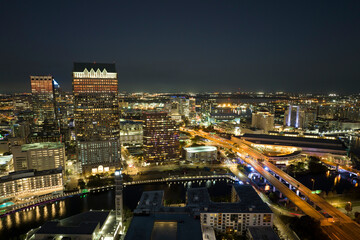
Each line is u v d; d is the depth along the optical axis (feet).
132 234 562.66
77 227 640.17
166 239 542.98
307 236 641.40
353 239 634.84
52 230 627.46
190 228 591.78
